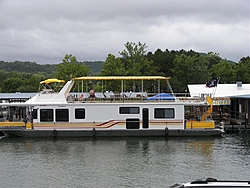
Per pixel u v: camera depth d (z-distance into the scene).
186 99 44.16
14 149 35.47
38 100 42.12
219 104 54.41
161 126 41.44
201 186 12.77
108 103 41.31
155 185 23.98
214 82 46.94
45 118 41.56
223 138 41.59
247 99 52.91
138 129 41.31
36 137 41.38
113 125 41.41
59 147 36.31
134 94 51.72
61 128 41.50
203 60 85.81
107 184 24.30
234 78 84.88
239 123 50.38
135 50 73.62
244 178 25.47
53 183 24.69
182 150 34.72
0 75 151.25
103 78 42.12
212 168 28.17
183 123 41.41
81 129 41.44
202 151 34.31
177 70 81.25
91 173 26.95
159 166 28.83
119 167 28.59
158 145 37.19
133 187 23.61
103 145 37.25
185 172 27.06
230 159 31.11
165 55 98.69
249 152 33.91
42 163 30.05
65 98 42.34
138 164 29.48
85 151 34.44
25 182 24.98
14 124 41.53
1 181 25.27
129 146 36.69
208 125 41.69
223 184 12.80
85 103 41.31
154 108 41.34
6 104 41.50
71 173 27.02
